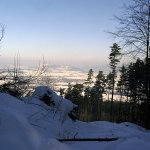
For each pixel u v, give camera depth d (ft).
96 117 193.36
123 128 33.99
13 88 30.50
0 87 29.30
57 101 34.17
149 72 52.42
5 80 29.45
